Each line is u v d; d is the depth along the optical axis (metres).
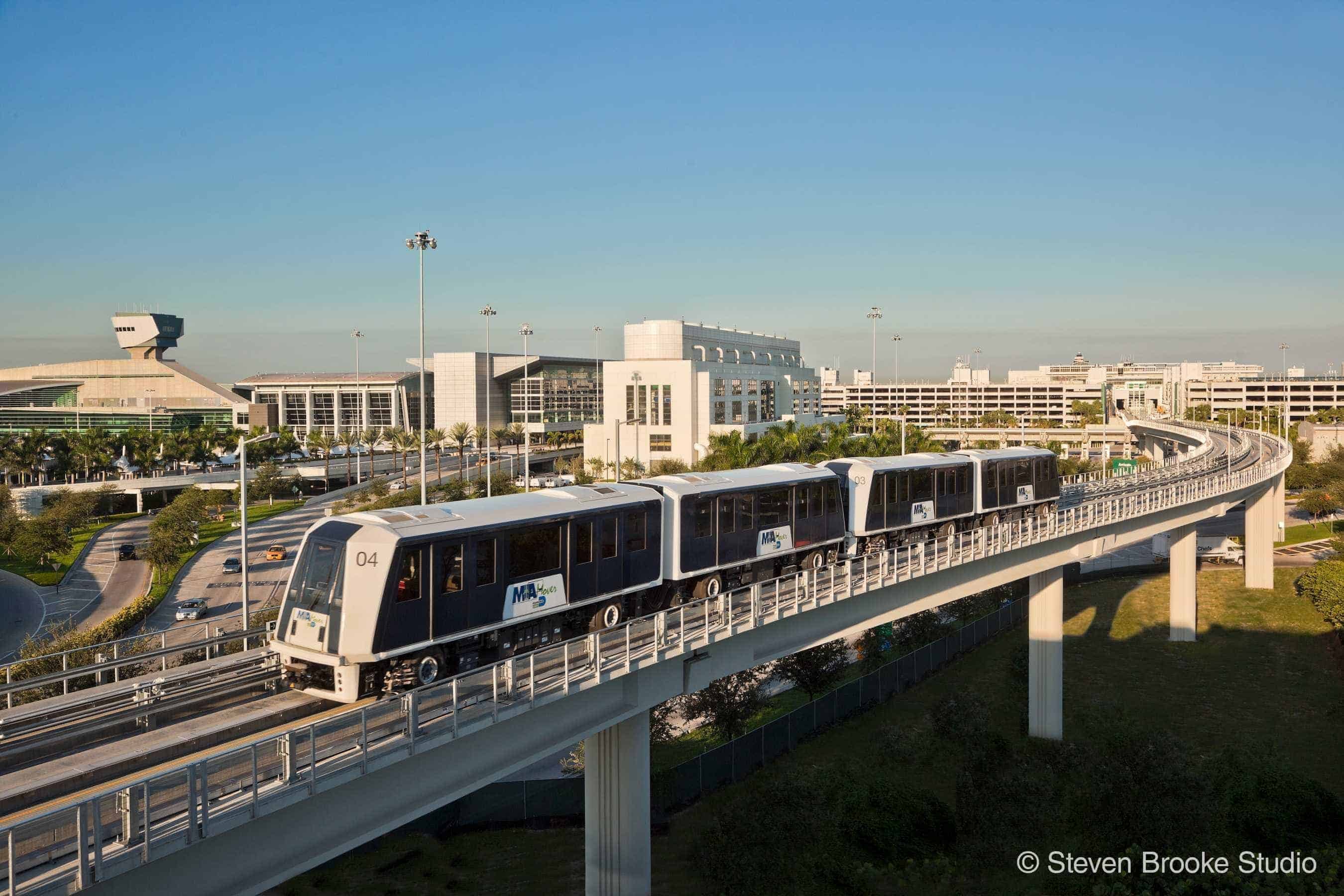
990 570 43.44
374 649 20.23
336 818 18.28
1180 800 36.28
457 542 22.14
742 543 31.34
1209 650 66.00
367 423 186.50
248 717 19.59
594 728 25.36
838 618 34.62
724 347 151.50
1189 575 67.25
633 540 27.45
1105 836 37.09
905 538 41.53
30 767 16.88
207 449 133.12
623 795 28.44
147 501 117.81
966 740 47.28
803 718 49.84
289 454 145.88
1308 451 142.38
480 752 21.81
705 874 34.41
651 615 26.72
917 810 40.06
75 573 82.75
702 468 81.19
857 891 35.28
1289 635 68.31
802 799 35.38
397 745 18.45
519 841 38.66
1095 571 87.44
